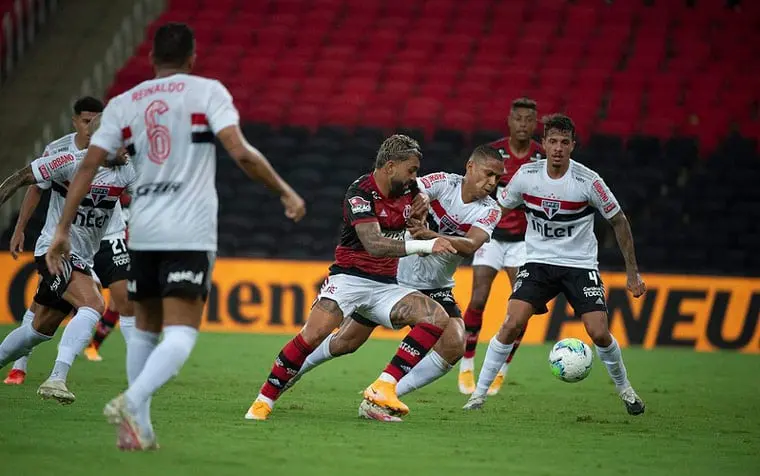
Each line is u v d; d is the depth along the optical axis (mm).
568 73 71500
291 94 70750
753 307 51219
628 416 27859
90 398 27609
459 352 27016
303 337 24156
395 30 77375
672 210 61250
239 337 50062
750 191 62281
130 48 77438
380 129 66312
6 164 66625
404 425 24375
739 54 74062
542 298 28391
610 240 61188
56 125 70812
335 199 62594
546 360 44062
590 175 27688
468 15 78812
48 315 28031
